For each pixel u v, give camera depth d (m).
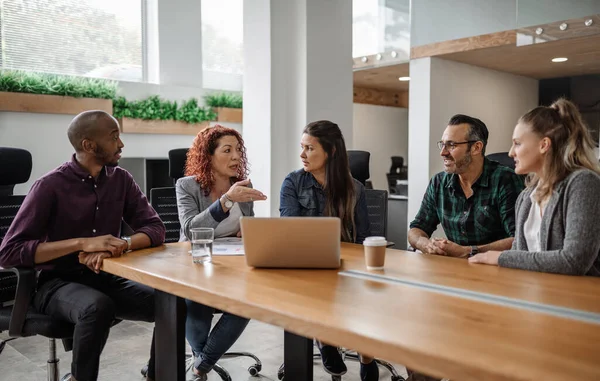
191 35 6.31
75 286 2.03
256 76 3.76
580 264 1.56
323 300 1.28
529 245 1.87
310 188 2.42
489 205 2.34
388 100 8.91
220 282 1.48
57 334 1.98
